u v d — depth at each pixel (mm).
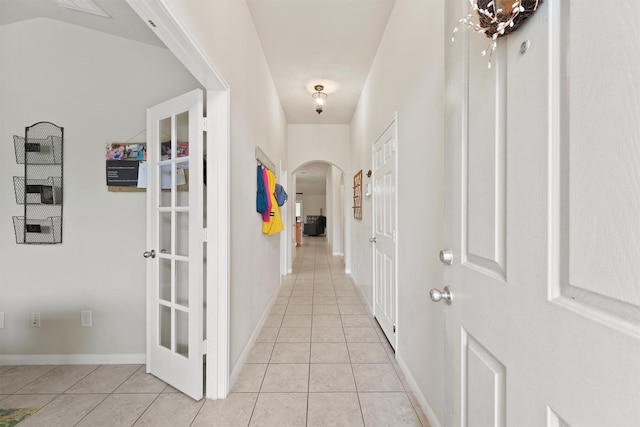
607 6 405
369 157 3330
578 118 454
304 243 10570
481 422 721
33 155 2113
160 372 1931
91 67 2137
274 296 3686
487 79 699
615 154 394
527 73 560
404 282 1979
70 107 2129
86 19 1996
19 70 2123
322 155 5406
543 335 513
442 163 1398
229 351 1811
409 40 1879
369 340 2508
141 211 2129
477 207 746
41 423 1541
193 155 1743
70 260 2133
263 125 2975
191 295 1749
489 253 688
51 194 2105
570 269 467
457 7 848
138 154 2105
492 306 673
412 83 1820
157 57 2133
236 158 1983
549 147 508
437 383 1444
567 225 474
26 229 2113
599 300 417
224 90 1729
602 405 400
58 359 2135
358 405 1672
